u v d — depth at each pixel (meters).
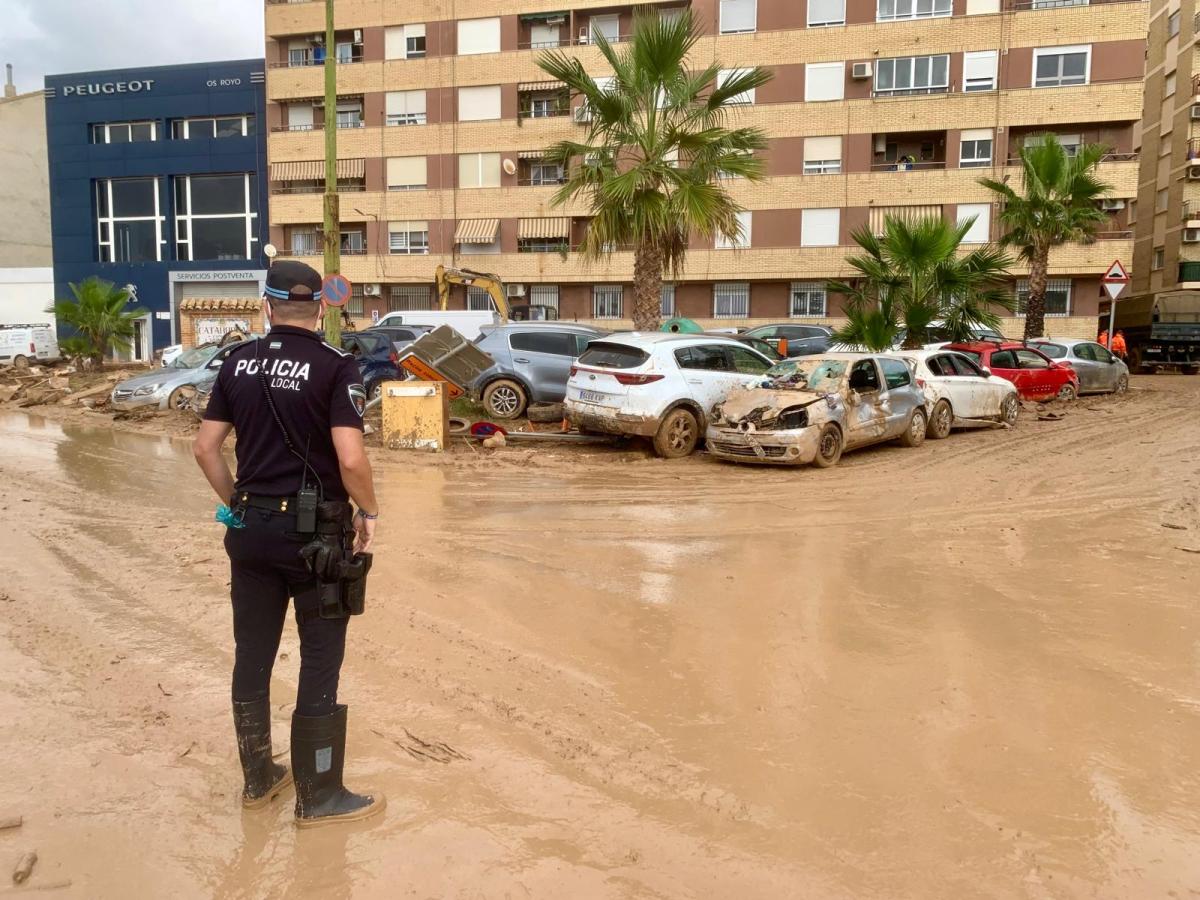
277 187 40.38
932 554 6.93
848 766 3.56
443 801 3.28
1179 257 43.53
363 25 38.94
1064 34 32.66
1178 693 4.28
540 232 37.66
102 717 3.97
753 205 35.34
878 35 34.06
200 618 5.29
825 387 11.81
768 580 6.16
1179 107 44.09
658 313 16.16
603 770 3.51
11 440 13.56
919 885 2.79
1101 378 21.11
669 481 10.30
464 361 12.78
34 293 43.09
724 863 2.90
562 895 2.72
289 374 3.02
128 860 2.91
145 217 42.41
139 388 16.69
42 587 5.88
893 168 34.56
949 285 17.75
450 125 38.31
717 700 4.18
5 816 3.13
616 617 5.35
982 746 3.73
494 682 4.37
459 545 7.09
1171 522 8.02
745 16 35.09
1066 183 23.69
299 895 2.72
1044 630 5.16
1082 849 3.00
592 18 37.31
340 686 4.30
